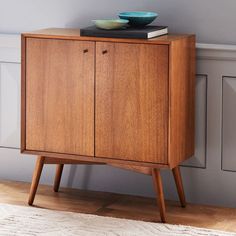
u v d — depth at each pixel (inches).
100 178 176.2
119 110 156.8
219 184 166.7
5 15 179.5
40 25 177.0
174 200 170.9
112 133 158.1
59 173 174.4
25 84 163.6
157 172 156.3
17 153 182.4
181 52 155.7
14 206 163.9
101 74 157.0
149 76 153.4
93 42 156.7
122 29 157.8
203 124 165.9
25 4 177.3
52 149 163.6
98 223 154.6
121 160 158.1
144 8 168.1
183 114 158.9
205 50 163.0
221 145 165.5
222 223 157.5
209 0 162.9
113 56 155.6
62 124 161.9
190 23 164.9
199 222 157.8
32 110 163.8
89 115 159.3
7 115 181.8
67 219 156.7
